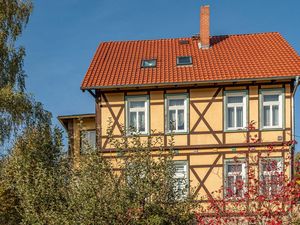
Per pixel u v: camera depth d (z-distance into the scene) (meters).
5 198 15.86
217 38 23.98
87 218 11.02
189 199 11.70
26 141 17.41
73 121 23.86
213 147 19.83
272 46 22.41
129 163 11.73
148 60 22.05
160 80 20.25
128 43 24.31
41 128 19.44
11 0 22.02
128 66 21.70
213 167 19.73
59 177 12.20
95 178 11.38
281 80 19.91
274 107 20.03
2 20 21.64
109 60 22.39
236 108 20.14
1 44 21.36
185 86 20.30
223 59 21.59
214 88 20.20
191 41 23.89
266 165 12.45
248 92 20.08
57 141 15.85
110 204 11.15
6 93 20.00
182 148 19.97
